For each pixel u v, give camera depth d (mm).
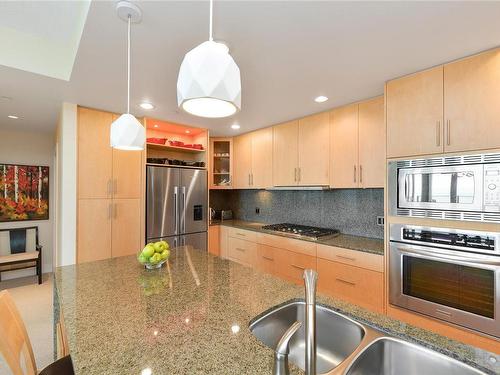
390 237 2051
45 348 2193
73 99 2479
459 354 837
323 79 2041
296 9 1241
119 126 1434
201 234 3568
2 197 3818
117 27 1378
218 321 1033
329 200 3213
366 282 2262
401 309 1997
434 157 1809
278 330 1166
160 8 1228
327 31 1425
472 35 1457
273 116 3037
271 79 2037
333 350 1154
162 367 758
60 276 1551
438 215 1783
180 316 1073
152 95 2359
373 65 1812
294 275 2898
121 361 784
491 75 1592
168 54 1656
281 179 3312
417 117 1897
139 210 3076
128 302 1203
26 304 3023
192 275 1585
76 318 1052
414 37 1481
